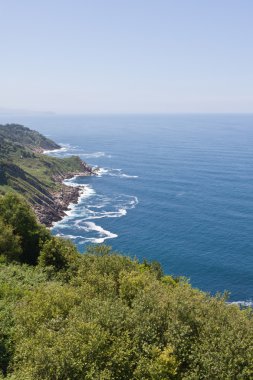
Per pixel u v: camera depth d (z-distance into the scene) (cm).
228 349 2789
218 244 13362
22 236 6962
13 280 4672
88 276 4581
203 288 10556
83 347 2731
